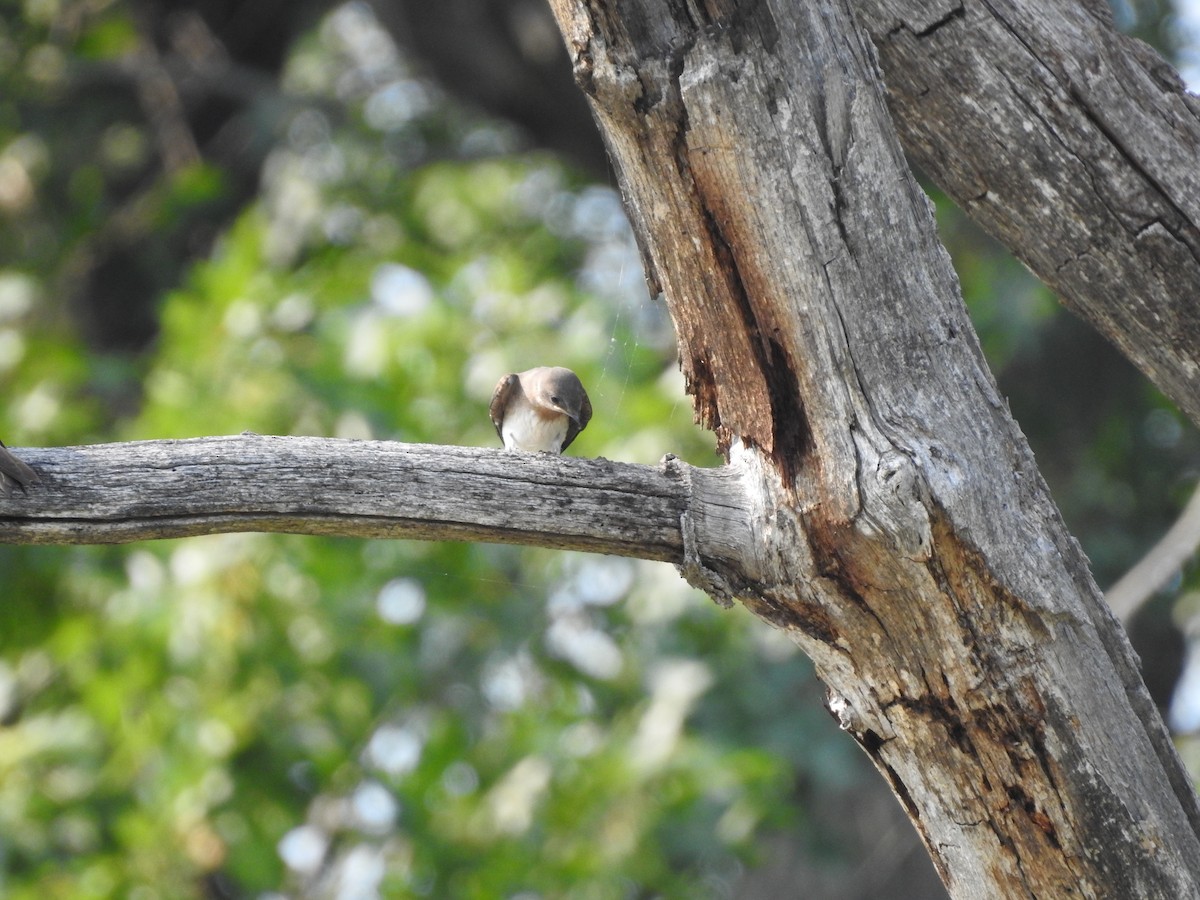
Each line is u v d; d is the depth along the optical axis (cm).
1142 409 1784
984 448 536
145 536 539
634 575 1466
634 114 514
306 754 1316
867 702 557
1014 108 617
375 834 1345
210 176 1714
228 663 1262
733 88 505
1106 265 627
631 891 1514
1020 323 1480
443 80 1945
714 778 1292
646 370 1433
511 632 1416
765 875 1556
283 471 546
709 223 527
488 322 1431
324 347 1365
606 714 1532
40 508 527
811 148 516
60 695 1429
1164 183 610
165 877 1252
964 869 562
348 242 1939
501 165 2039
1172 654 1739
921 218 540
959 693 538
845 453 530
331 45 2208
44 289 1794
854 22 536
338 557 1313
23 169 1831
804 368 534
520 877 1273
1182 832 546
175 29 2016
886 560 526
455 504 554
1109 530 1716
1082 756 534
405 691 1376
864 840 1544
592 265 2041
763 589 557
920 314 536
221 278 1354
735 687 1422
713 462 1320
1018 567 527
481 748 1416
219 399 1287
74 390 1523
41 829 1285
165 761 1252
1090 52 613
